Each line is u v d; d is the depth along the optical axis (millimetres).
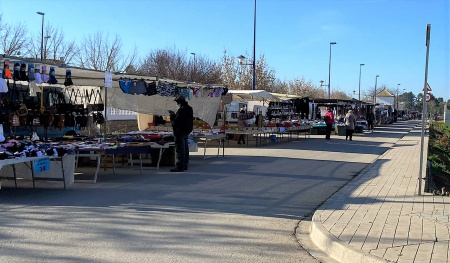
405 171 12695
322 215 7086
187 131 12297
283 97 24938
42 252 5387
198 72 39438
